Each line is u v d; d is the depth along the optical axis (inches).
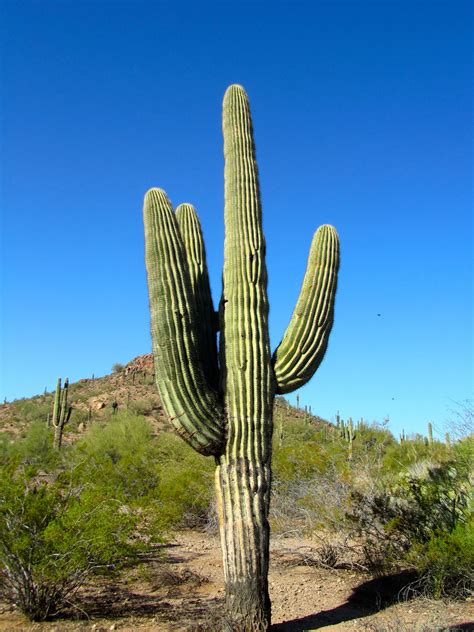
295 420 1529.3
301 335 276.5
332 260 290.2
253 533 245.6
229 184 292.0
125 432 1001.5
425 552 299.0
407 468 413.4
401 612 271.3
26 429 1547.7
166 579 330.0
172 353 253.4
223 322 272.8
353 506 351.9
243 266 276.1
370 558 332.2
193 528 530.0
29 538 264.1
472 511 314.8
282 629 253.6
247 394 259.0
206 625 246.5
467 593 292.4
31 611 265.1
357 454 430.3
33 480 302.0
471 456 336.2
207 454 259.1
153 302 259.3
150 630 249.4
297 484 430.3
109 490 304.5
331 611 278.2
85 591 314.5
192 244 311.1
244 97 308.5
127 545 285.1
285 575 350.3
